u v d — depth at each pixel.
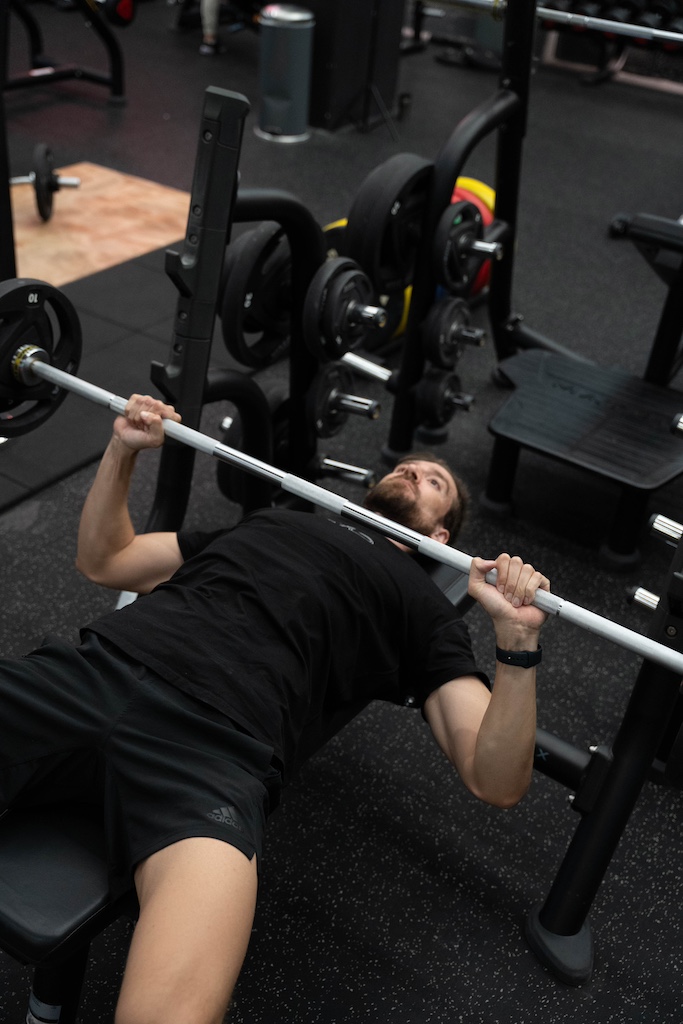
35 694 1.14
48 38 5.75
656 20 3.98
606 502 2.53
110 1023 1.31
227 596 1.28
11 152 4.18
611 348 3.20
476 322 3.34
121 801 1.07
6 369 1.53
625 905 1.56
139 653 1.18
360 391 2.89
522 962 1.45
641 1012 1.40
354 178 4.34
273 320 2.01
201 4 6.02
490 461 2.50
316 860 1.57
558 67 6.20
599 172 4.72
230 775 1.09
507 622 1.17
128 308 3.09
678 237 2.25
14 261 2.11
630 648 1.12
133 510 2.31
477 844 1.62
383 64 4.95
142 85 5.16
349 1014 1.35
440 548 1.22
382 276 2.23
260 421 1.89
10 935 0.98
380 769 1.75
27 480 2.34
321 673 1.29
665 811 1.73
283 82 4.56
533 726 1.22
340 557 1.37
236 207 1.59
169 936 0.95
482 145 4.95
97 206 3.77
